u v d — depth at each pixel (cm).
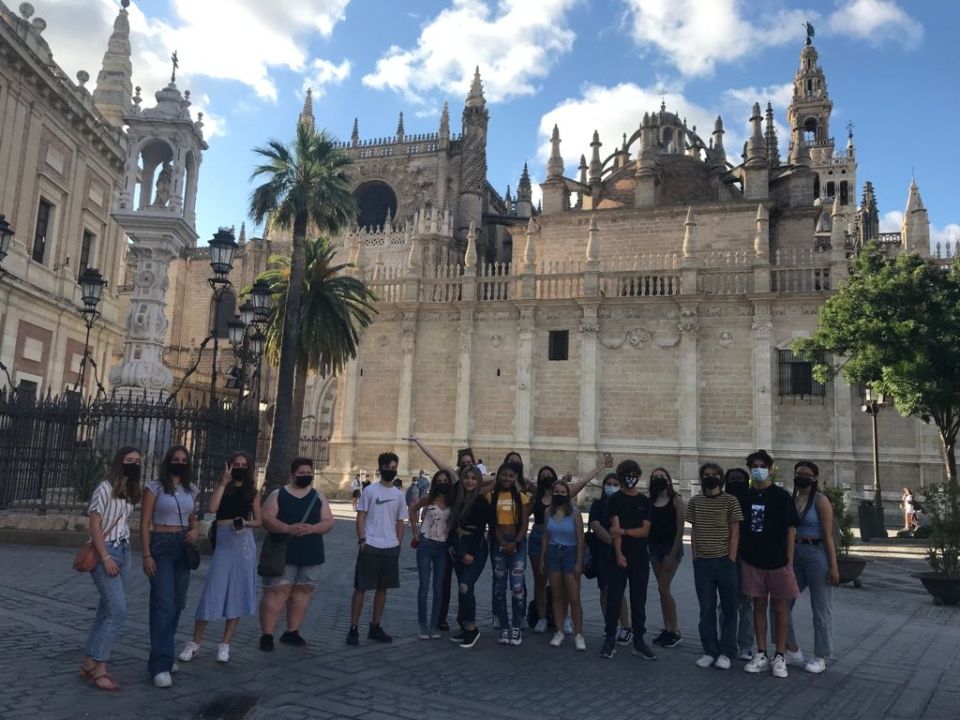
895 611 1409
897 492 3484
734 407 3684
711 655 913
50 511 1817
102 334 3975
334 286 3384
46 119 3416
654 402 3797
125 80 4603
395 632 1048
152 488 764
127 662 815
